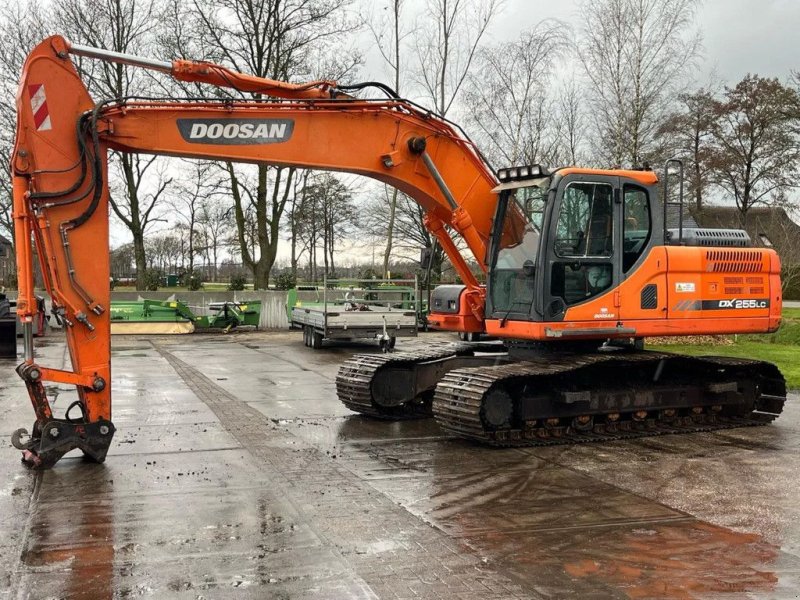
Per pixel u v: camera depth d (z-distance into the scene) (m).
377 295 22.98
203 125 7.29
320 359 16.45
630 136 19.14
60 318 6.75
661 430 8.65
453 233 11.29
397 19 21.66
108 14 27.88
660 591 4.24
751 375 9.48
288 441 8.12
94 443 6.87
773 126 34.66
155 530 5.22
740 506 5.84
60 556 4.74
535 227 8.11
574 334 8.02
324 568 4.55
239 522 5.39
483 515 5.58
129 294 28.25
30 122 6.63
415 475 6.72
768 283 9.20
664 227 8.54
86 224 6.82
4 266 39.03
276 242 30.89
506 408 7.91
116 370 14.15
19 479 6.52
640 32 18.78
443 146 8.35
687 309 8.59
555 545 4.96
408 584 4.31
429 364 9.59
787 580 4.41
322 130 7.70
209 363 15.54
